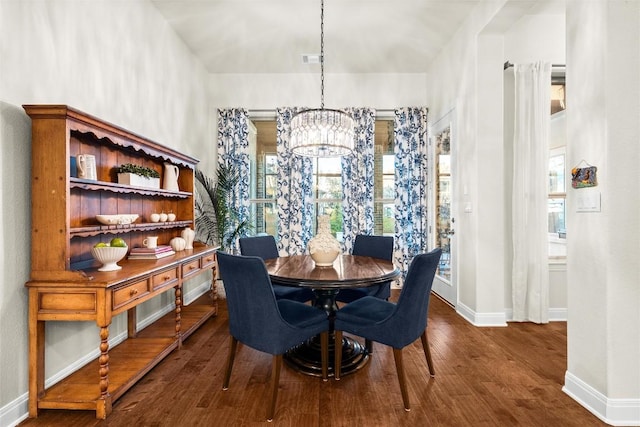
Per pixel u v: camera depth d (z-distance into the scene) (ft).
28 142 5.63
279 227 14.37
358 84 14.64
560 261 10.49
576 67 6.03
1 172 5.22
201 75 13.62
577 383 6.01
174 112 11.25
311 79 14.64
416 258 5.72
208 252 9.93
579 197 5.98
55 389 5.87
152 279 6.92
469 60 10.36
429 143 14.32
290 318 6.24
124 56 8.42
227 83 14.62
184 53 12.00
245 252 9.64
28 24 5.67
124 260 7.84
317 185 15.11
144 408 5.77
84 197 6.73
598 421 5.44
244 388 6.45
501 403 5.95
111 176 7.70
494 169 9.88
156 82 10.04
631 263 5.40
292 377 6.89
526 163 10.14
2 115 5.23
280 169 14.37
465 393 6.27
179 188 10.53
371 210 14.43
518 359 7.68
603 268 5.49
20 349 5.49
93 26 7.29
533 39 10.46
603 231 5.48
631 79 5.38
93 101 7.29
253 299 5.69
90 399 5.52
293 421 5.44
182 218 10.51
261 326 5.70
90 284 5.40
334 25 10.92
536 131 10.07
